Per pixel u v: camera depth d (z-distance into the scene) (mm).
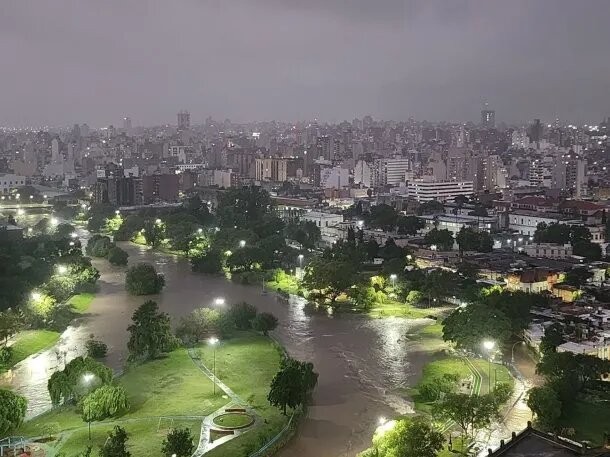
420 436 125562
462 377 188375
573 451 110688
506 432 153000
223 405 168875
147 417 161625
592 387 177375
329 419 164750
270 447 145500
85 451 141250
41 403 176625
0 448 142000
